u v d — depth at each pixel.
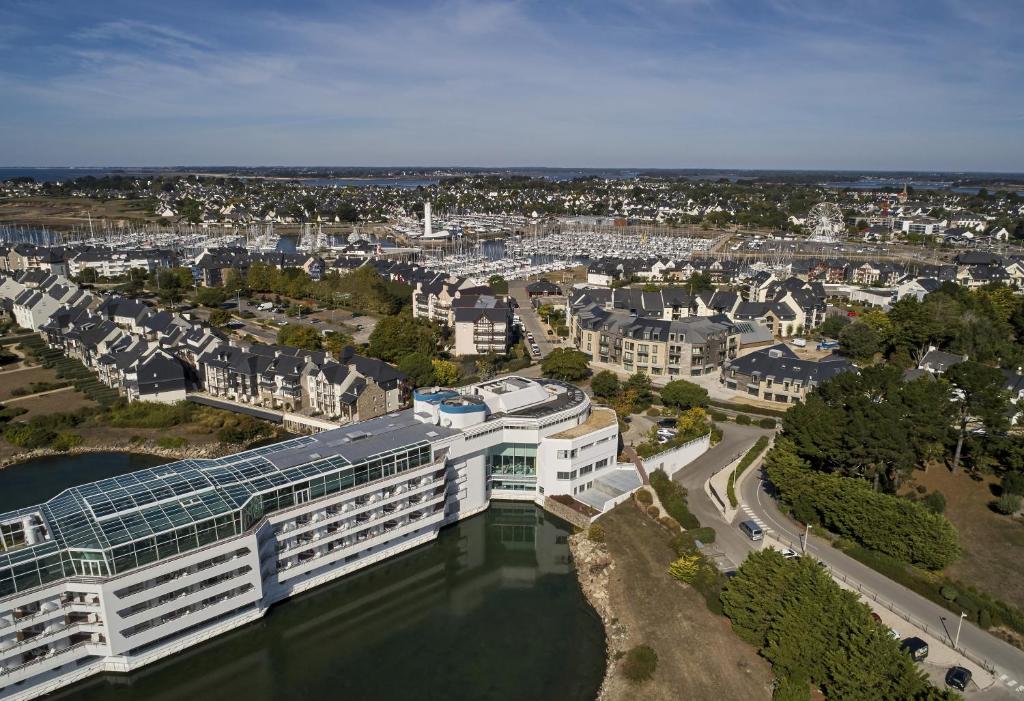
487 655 93.38
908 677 70.38
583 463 131.12
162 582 85.31
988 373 128.38
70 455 151.38
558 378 190.25
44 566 78.75
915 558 101.56
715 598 96.94
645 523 119.94
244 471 99.31
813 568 87.44
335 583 107.31
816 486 116.50
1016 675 80.44
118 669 85.62
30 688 80.50
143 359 176.12
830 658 76.12
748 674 83.44
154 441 156.00
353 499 105.12
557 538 123.94
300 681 88.75
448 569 115.06
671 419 162.62
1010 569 103.00
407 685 87.69
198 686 88.00
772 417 168.88
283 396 172.50
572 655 93.00
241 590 92.50
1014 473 122.06
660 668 86.25
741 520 119.56
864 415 121.38
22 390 181.25
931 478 130.75
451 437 118.31
